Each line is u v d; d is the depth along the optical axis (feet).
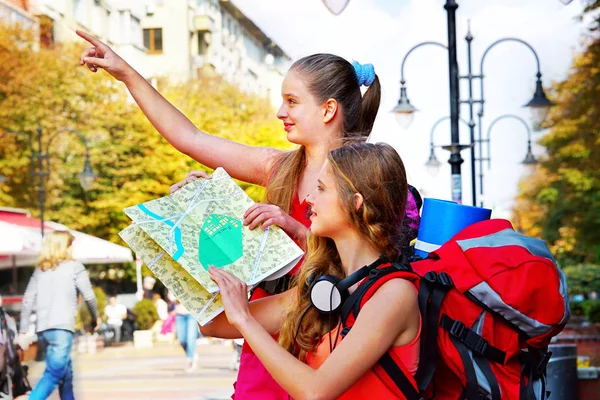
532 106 55.57
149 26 108.88
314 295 8.11
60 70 81.10
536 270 7.92
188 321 55.36
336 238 8.35
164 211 8.54
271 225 8.59
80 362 65.00
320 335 8.24
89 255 67.56
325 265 8.48
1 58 76.64
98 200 86.79
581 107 117.80
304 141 10.07
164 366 60.39
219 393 43.11
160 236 8.29
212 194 8.75
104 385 47.80
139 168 88.02
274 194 10.13
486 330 7.92
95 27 94.73
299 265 9.62
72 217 84.33
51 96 79.92
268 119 98.73
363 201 8.15
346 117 10.16
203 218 8.54
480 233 8.70
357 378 7.67
